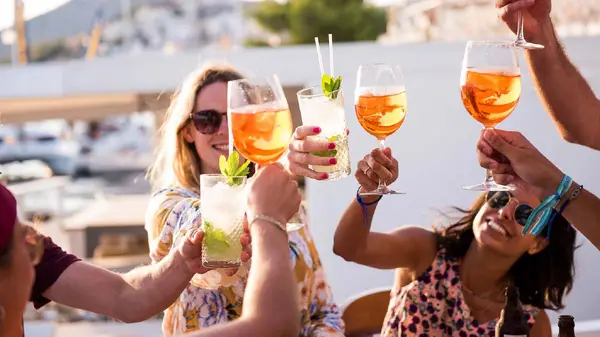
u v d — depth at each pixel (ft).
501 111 6.91
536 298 9.22
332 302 8.40
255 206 5.47
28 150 70.85
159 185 9.36
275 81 6.40
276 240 5.39
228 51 18.11
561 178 6.98
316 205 18.08
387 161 7.82
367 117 7.36
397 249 9.27
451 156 17.94
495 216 8.79
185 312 7.95
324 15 73.61
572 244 9.11
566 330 7.37
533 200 8.75
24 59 26.63
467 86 6.93
